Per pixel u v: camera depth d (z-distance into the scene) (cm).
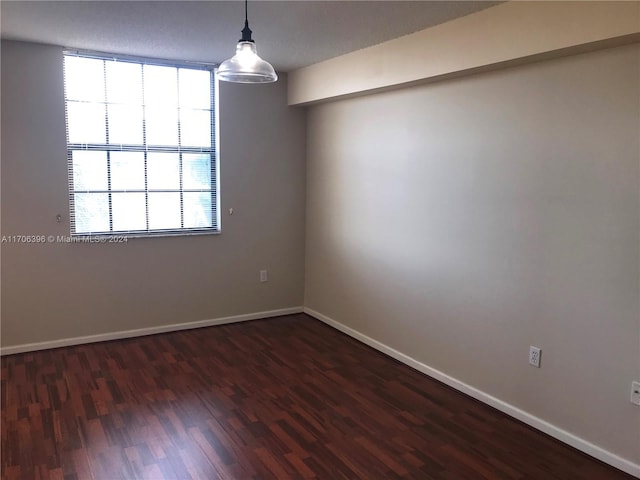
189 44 371
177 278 454
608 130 245
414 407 317
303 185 506
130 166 427
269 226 494
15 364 375
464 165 325
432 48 318
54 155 389
